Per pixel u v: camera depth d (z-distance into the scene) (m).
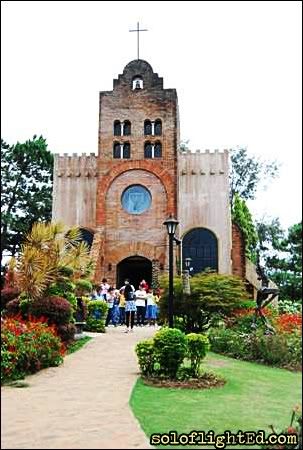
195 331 19.12
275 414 7.74
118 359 14.08
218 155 31.41
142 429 7.43
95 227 30.23
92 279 25.75
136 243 29.58
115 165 30.47
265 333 15.30
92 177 31.34
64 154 31.72
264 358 13.39
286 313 18.30
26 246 16.05
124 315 23.14
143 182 30.20
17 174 20.23
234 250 30.86
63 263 16.95
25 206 20.72
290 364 11.34
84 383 10.96
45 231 16.45
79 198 31.12
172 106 30.88
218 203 30.81
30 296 15.51
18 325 13.09
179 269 28.83
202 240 30.48
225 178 31.08
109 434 7.14
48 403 9.03
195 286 18.95
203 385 10.73
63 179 31.44
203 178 31.17
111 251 29.61
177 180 30.20
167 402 9.15
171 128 30.62
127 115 31.02
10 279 15.79
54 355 13.12
